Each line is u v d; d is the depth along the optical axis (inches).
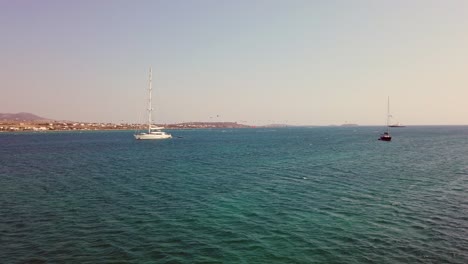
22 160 2704.2
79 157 2967.5
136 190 1441.9
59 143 5231.3
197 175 1878.7
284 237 845.8
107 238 840.3
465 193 1360.7
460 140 5634.8
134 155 3176.7
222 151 3681.1
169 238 839.7
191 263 695.7
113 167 2249.0
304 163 2455.7
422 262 695.7
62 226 937.5
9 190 1445.6
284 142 5605.3
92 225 946.1
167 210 1107.3
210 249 768.9
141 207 1147.9
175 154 3292.3
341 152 3425.2
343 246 784.3
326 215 1043.3
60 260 709.3
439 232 879.1
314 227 923.4
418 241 813.9
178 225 944.9
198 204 1189.1
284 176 1833.2
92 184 1590.8
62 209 1120.8
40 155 3149.6
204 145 4840.1
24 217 1026.7
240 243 805.2
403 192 1386.6
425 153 3223.4
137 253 746.2
